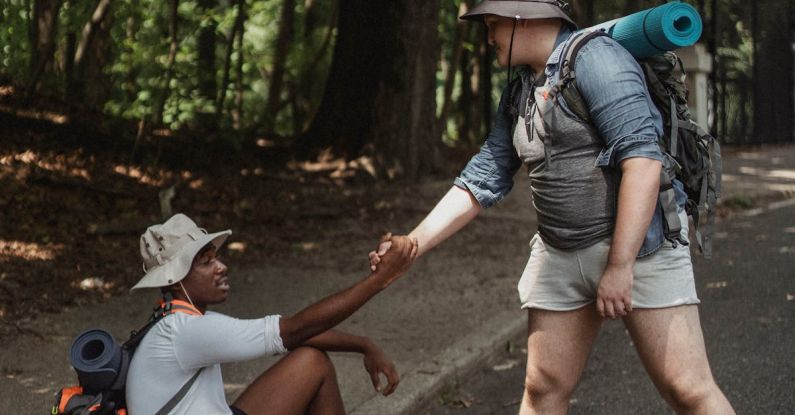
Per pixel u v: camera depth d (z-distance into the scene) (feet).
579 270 11.08
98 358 9.94
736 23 76.69
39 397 16.79
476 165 12.10
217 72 53.21
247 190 39.40
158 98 41.81
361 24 46.98
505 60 11.14
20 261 26.02
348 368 18.72
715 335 21.94
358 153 46.03
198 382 10.23
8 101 43.09
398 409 16.49
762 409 16.72
